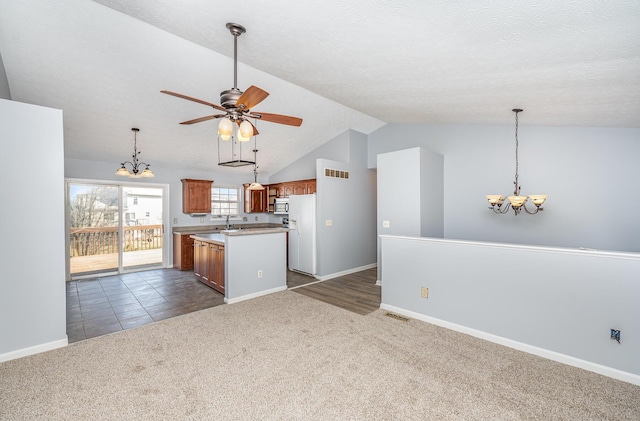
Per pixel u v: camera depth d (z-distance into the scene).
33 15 2.66
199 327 3.25
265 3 1.78
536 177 4.12
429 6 1.51
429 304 3.38
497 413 1.87
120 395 2.06
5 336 2.56
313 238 5.67
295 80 3.52
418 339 2.94
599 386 2.16
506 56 1.97
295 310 3.79
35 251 2.70
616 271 2.27
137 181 6.22
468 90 2.84
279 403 1.97
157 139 5.29
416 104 3.75
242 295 4.25
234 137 5.64
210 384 2.19
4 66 3.18
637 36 1.48
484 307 2.95
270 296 4.41
